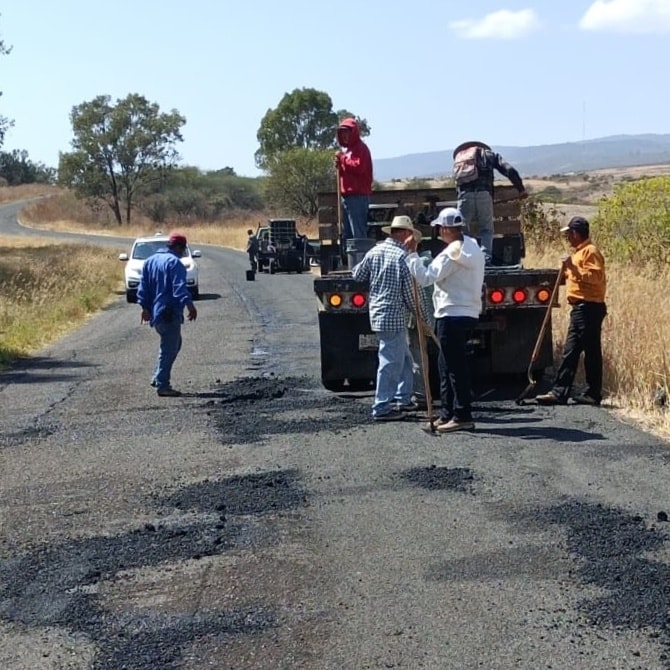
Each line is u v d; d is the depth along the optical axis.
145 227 92.81
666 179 21.47
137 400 11.30
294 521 6.73
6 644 5.09
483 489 7.25
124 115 97.25
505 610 5.21
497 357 10.64
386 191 11.73
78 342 17.66
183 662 4.79
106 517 7.04
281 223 37.03
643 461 7.84
